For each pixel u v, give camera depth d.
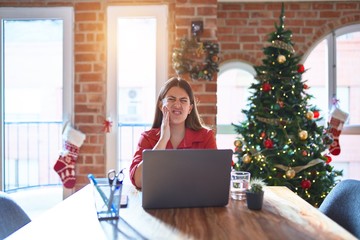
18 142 4.30
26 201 3.81
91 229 1.08
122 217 1.20
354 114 3.97
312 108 3.23
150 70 3.38
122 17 3.23
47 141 4.38
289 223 1.14
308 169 3.07
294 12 3.80
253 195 1.29
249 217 1.21
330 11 3.80
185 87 1.87
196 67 2.94
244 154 3.10
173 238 1.00
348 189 1.48
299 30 3.81
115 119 3.26
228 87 4.00
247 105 3.26
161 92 1.89
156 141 1.85
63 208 1.30
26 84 3.44
